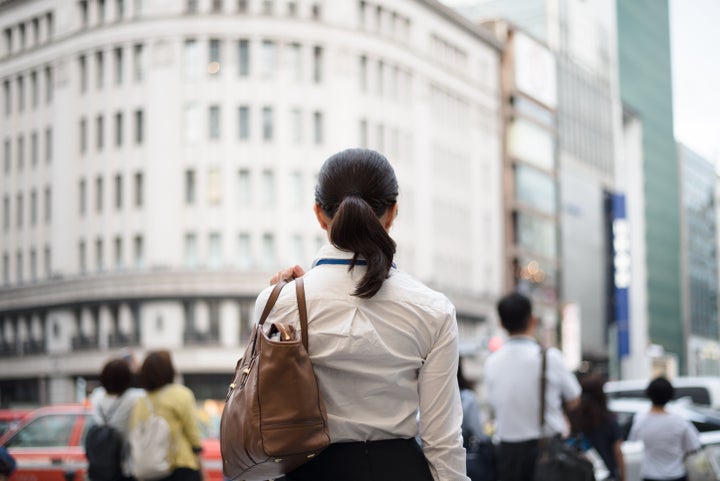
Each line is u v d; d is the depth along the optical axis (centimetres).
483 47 8019
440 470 290
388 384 288
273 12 6241
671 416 871
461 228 7450
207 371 5903
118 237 6197
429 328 291
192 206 6059
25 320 6662
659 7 13325
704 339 14288
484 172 7888
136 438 746
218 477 1237
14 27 6925
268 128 6153
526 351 699
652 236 12494
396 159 6750
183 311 5956
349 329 285
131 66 6262
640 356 11738
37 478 1234
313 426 272
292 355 272
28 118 6794
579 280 9644
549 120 9150
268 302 293
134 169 6191
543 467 668
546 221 8938
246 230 6031
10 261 6831
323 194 310
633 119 12256
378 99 6619
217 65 6169
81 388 6044
